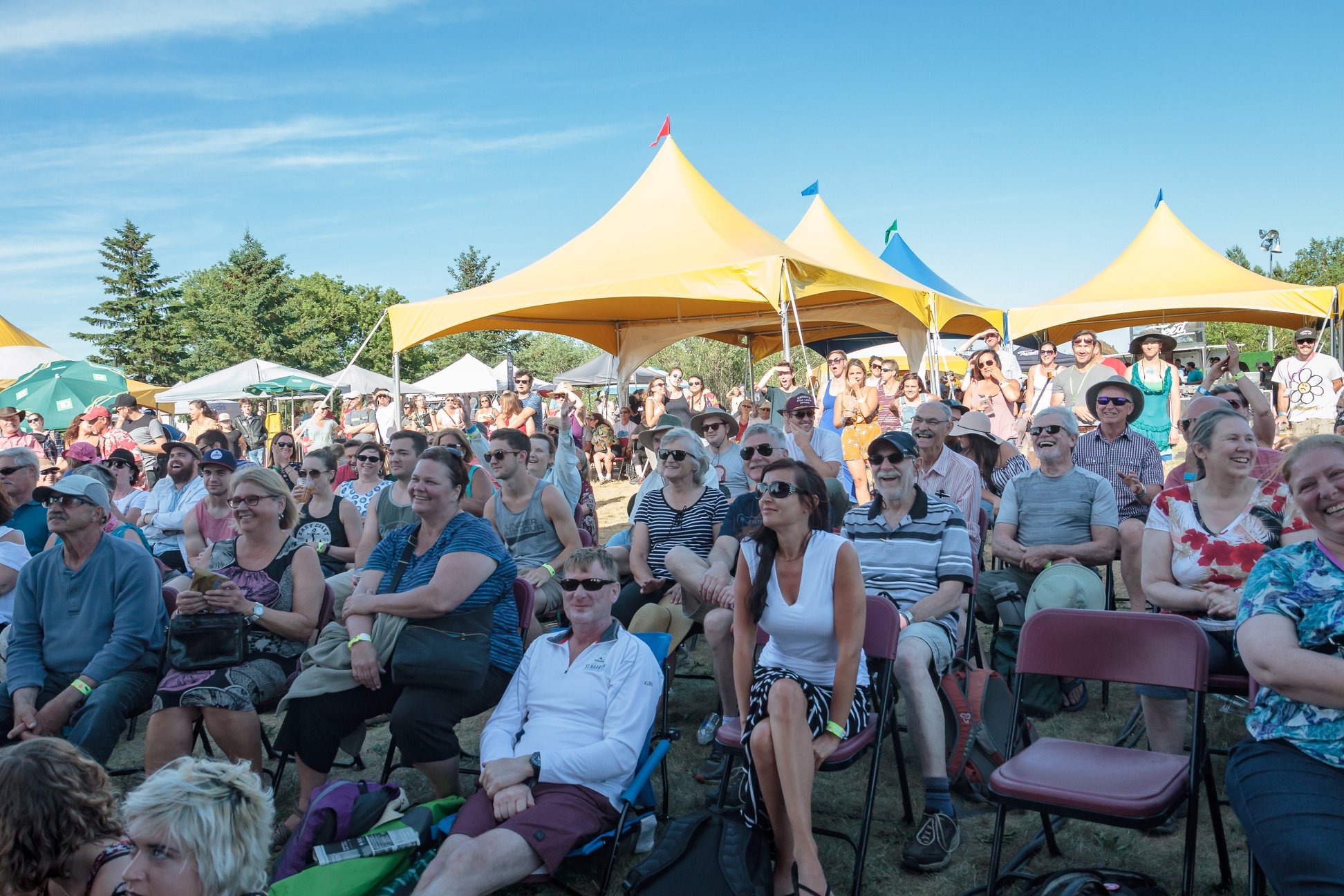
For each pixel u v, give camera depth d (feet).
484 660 11.87
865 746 10.32
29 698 12.53
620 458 55.98
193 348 186.80
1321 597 8.02
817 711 10.14
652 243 32.91
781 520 10.46
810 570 10.52
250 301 190.49
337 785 10.38
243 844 7.12
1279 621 8.09
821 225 45.21
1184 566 12.17
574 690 11.05
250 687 12.10
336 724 11.87
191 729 12.01
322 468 19.06
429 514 12.59
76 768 7.58
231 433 44.65
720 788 11.02
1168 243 45.32
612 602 11.59
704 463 16.02
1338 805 7.48
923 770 11.09
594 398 102.47
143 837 6.89
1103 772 9.18
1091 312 41.47
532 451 19.77
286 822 11.59
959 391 51.49
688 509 15.96
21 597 13.10
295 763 14.62
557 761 10.22
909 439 13.56
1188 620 9.48
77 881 7.51
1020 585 16.16
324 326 197.06
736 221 35.76
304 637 12.92
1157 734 11.19
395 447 17.63
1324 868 7.08
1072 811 8.61
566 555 16.67
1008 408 30.12
